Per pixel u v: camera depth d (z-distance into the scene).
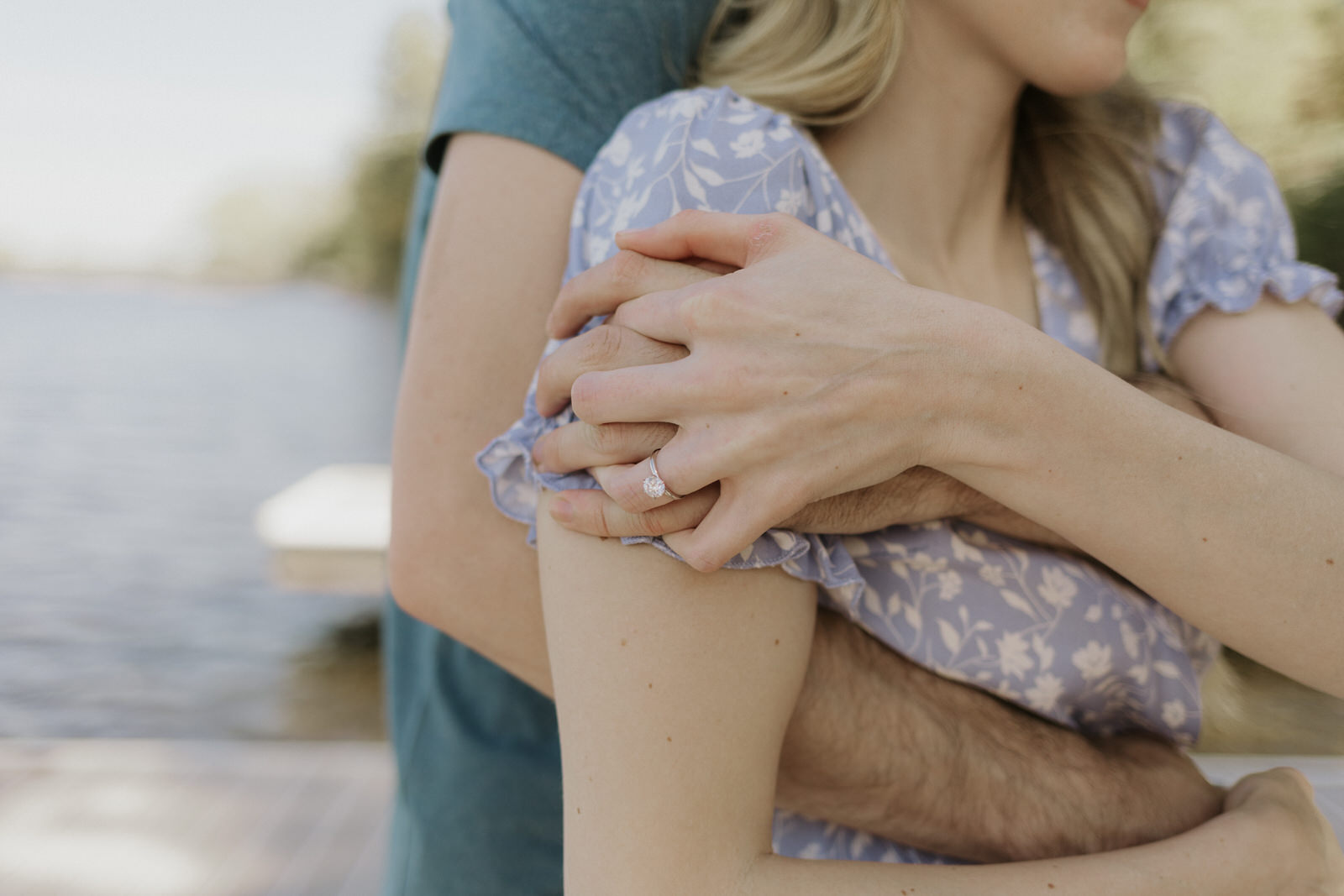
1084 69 0.88
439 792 1.05
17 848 3.53
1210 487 0.70
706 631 0.66
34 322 34.38
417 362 0.88
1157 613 0.90
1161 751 0.89
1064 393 0.68
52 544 10.30
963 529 0.83
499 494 0.80
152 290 49.72
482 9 0.98
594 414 0.68
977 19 0.89
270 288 47.19
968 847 0.81
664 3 0.98
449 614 0.86
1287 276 0.98
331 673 6.59
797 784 0.80
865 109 0.92
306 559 5.53
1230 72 4.82
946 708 0.82
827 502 0.73
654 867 0.63
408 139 37.25
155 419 18.00
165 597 8.43
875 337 0.66
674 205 0.75
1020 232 1.10
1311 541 0.71
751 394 0.64
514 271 0.88
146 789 3.98
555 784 1.03
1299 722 2.92
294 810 3.83
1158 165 1.13
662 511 0.66
